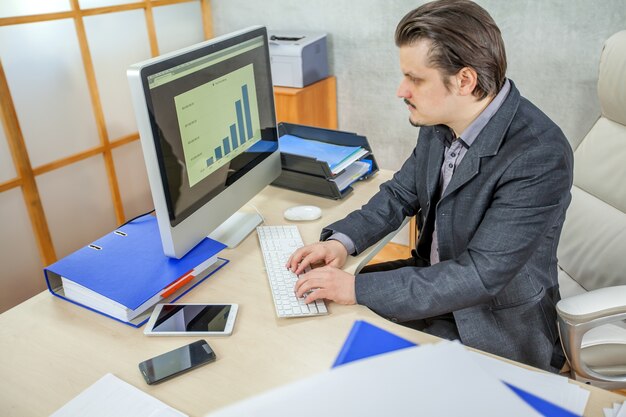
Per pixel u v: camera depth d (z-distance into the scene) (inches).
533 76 91.5
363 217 55.7
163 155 43.7
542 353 47.9
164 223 45.8
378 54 104.2
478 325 48.2
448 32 41.4
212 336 40.5
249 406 17.5
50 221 99.3
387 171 71.4
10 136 90.2
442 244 50.8
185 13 118.6
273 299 44.6
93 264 46.9
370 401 17.5
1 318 43.5
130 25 107.3
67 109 98.4
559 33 86.7
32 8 89.7
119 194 111.4
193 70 46.4
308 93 102.9
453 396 17.6
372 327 23.4
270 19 114.4
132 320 42.5
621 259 53.8
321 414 17.0
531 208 43.3
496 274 43.1
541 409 19.2
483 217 46.9
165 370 36.7
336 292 44.1
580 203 59.6
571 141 92.4
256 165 57.9
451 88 43.6
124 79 108.0
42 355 39.1
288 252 51.7
